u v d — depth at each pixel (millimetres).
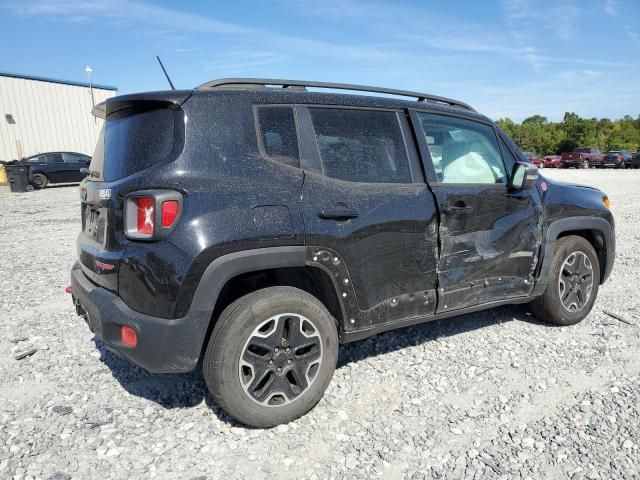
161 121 2787
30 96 27531
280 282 3129
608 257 4680
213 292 2627
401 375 3533
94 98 30000
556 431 2848
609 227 4609
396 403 3158
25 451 2645
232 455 2635
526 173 3721
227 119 2822
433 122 3658
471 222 3609
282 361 2852
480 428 2885
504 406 3117
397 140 3426
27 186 19422
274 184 2838
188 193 2611
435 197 3418
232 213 2668
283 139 2975
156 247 2588
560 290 4328
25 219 11672
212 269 2611
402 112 3510
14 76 26906
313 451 2676
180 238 2574
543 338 4199
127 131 2963
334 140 3152
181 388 3346
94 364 3721
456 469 2527
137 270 2635
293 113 3049
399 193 3281
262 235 2713
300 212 2852
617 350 3961
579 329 4414
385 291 3236
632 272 6465
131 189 2680
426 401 3182
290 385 2904
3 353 3908
